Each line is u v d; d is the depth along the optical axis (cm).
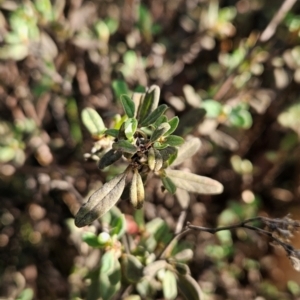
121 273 29
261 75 43
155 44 42
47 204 42
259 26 45
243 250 43
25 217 42
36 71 43
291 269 43
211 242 42
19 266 41
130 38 41
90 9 43
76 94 42
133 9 42
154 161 24
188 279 29
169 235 31
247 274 43
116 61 41
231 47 44
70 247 41
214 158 43
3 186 43
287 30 40
